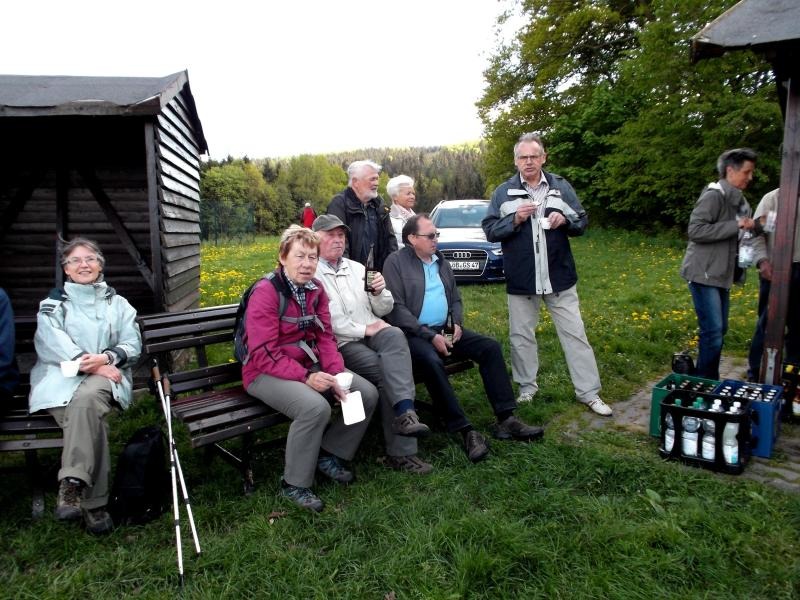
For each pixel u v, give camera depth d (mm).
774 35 3463
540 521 2895
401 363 3566
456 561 2566
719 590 2416
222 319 3980
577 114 18516
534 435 3801
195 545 2689
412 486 3334
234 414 3191
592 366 4363
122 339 3465
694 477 3266
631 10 20344
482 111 24047
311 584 2488
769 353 3959
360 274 3934
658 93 13648
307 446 3148
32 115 4211
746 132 12227
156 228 4824
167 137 5203
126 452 2990
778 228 3869
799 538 2729
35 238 6059
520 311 4457
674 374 4051
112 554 2705
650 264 11109
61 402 2998
